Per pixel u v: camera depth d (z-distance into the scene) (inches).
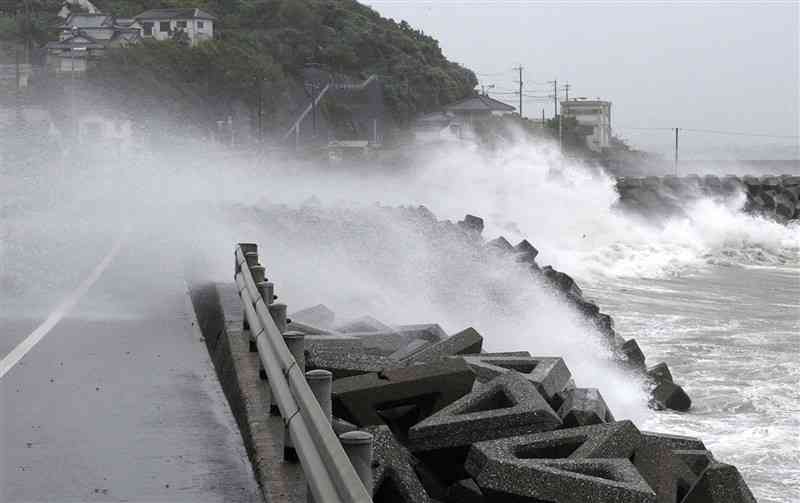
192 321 634.8
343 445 213.3
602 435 368.5
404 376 398.3
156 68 4180.6
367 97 5017.2
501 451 353.1
